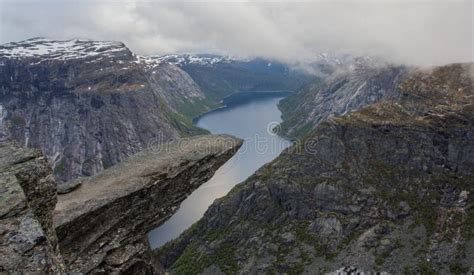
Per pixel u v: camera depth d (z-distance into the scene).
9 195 25.86
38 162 31.53
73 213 40.03
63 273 24.89
